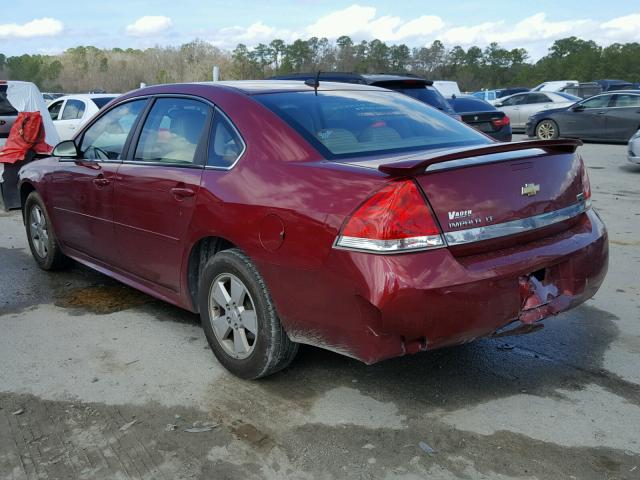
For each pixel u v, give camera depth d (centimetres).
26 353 399
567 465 277
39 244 568
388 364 376
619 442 293
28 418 321
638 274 546
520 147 308
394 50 9294
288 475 273
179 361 384
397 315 275
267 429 308
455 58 10731
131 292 517
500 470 274
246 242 328
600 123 1636
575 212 340
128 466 281
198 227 359
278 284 316
